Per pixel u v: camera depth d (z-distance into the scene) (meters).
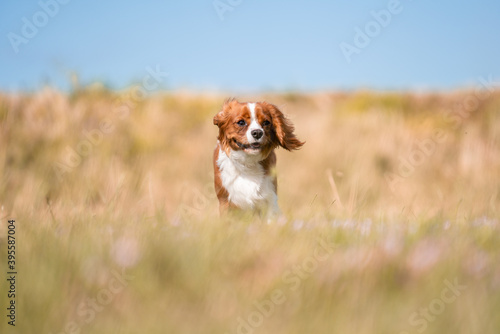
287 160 17.06
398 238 5.84
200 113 20.59
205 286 4.91
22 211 9.30
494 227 6.76
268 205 10.08
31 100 18.52
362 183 15.24
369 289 4.76
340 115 21.19
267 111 9.94
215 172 10.47
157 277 5.11
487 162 16.42
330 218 7.47
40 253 5.66
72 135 16.53
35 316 4.59
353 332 4.20
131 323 4.44
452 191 14.72
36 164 14.88
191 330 4.38
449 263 5.10
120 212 7.85
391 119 20.59
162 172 15.86
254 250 5.57
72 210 8.67
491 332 4.16
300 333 4.30
